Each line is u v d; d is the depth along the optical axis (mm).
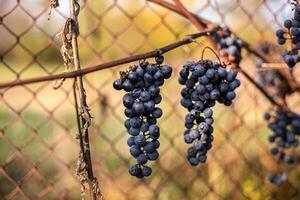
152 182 1888
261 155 1840
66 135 1519
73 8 831
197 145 800
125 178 1918
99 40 1751
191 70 783
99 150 1908
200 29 1139
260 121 1919
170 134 2123
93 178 842
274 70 1385
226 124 1945
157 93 755
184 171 1878
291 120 1352
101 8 1795
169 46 790
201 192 1807
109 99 1780
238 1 1512
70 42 837
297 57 937
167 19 1806
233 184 1802
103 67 729
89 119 816
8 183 1836
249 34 1651
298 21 898
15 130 2342
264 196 1763
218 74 780
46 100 2682
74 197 1822
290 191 1764
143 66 759
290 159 1398
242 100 1877
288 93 1396
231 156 1852
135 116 760
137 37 2090
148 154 766
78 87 820
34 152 2131
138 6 2029
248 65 1539
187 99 806
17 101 2641
